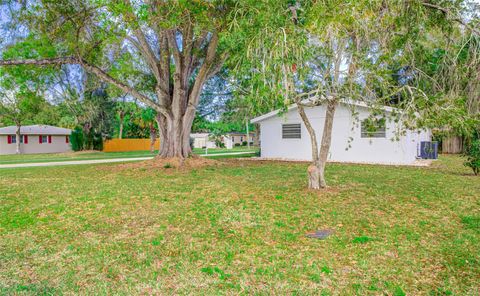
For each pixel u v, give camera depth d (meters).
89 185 10.57
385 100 7.28
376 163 16.62
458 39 8.54
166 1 9.59
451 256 4.63
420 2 7.63
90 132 36.91
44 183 11.22
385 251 4.82
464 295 3.63
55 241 5.34
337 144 18.25
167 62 16.48
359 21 6.51
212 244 5.15
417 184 9.95
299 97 7.40
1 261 4.55
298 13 7.50
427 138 21.66
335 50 6.96
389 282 3.92
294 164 16.59
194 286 3.84
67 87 21.73
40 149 39.81
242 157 22.92
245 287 3.81
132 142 43.81
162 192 9.12
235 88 6.89
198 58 17.06
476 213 6.71
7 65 11.47
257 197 8.27
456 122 6.46
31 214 6.99
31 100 13.85
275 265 4.38
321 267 4.31
